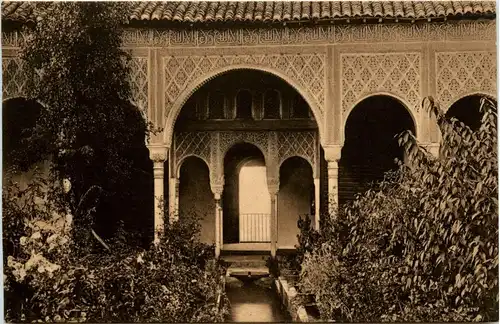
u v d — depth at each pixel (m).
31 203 5.76
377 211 5.50
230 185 9.05
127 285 5.43
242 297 6.78
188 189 7.92
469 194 4.38
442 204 4.41
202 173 7.93
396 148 7.42
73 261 5.50
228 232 8.98
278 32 6.75
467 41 6.55
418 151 4.63
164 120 6.74
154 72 6.73
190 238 6.60
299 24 6.70
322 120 6.75
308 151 7.81
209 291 6.16
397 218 5.00
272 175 7.86
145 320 5.39
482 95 6.54
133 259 5.71
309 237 6.95
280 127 7.75
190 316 5.59
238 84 7.76
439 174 4.51
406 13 6.53
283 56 6.75
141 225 6.73
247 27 6.74
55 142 6.32
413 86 6.64
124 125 6.62
